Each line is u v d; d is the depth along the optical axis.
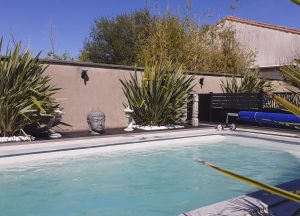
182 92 11.41
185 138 9.71
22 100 8.10
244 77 14.95
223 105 13.45
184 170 6.55
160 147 8.80
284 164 7.18
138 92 11.14
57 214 4.23
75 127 10.68
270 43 23.78
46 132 9.27
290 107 2.14
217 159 7.62
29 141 8.01
